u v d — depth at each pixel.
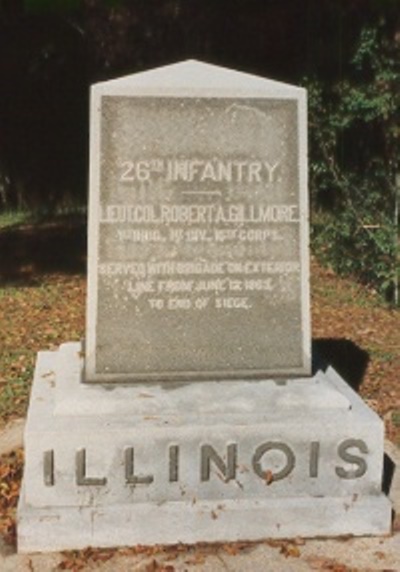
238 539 4.71
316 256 12.20
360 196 11.01
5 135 16.81
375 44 11.66
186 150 5.00
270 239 5.13
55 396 4.96
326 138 12.59
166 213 5.03
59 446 4.58
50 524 4.58
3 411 6.57
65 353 5.62
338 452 4.76
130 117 4.93
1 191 16.98
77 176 17.19
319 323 9.25
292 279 5.17
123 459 4.62
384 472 5.47
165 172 5.00
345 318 9.45
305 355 5.22
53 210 17.08
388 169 11.55
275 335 5.19
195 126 4.99
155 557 4.55
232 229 5.09
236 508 4.68
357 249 10.99
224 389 5.03
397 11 11.68
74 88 16.95
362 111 12.01
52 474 4.60
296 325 5.20
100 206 4.97
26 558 4.55
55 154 17.05
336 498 4.79
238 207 5.08
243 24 16.73
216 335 5.14
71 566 4.45
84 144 17.11
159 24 17.11
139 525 4.64
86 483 4.62
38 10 16.48
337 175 12.00
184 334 5.11
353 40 12.23
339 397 4.92
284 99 5.04
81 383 5.05
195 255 5.08
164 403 4.84
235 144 5.03
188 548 4.64
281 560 4.54
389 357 8.02
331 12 12.78
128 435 4.61
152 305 5.07
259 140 5.05
